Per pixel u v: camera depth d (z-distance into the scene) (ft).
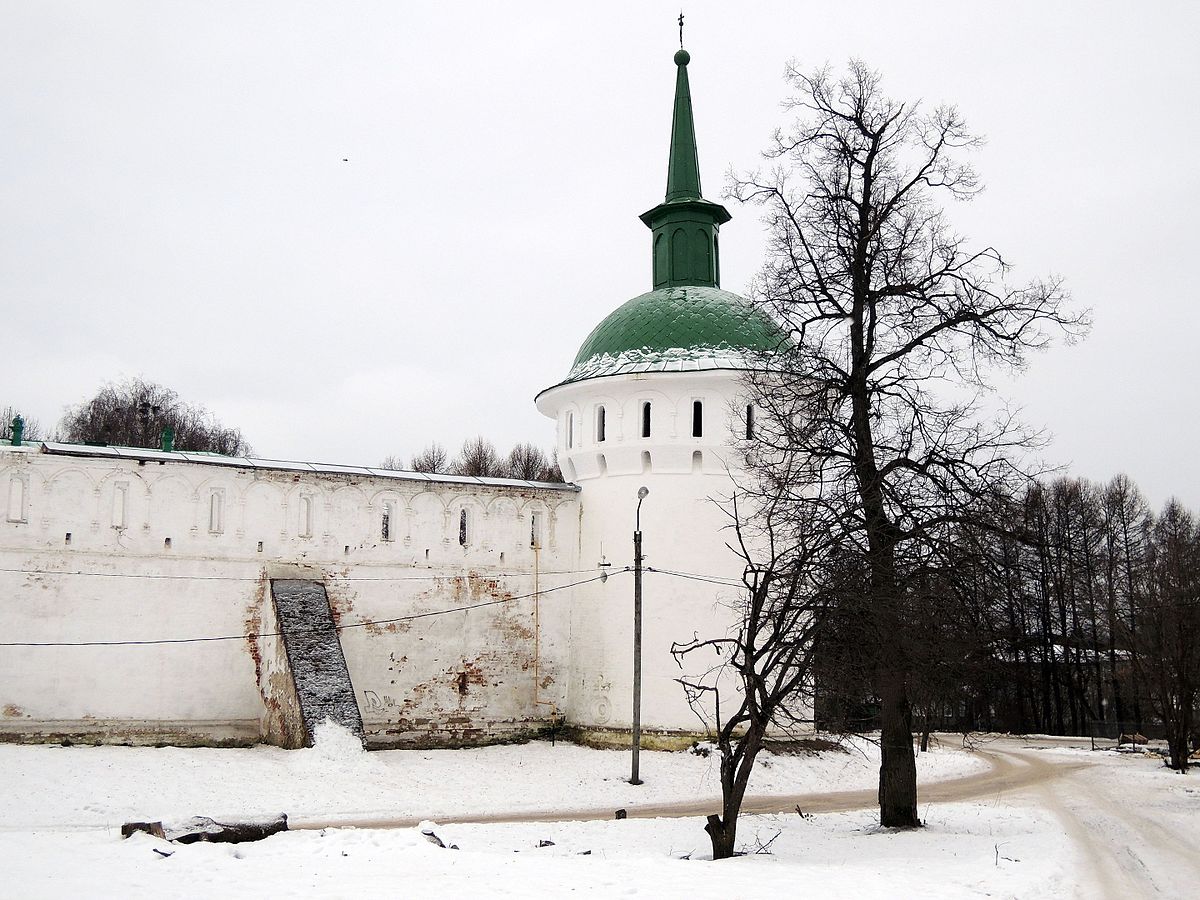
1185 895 53.16
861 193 76.89
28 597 96.94
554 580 121.29
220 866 50.98
